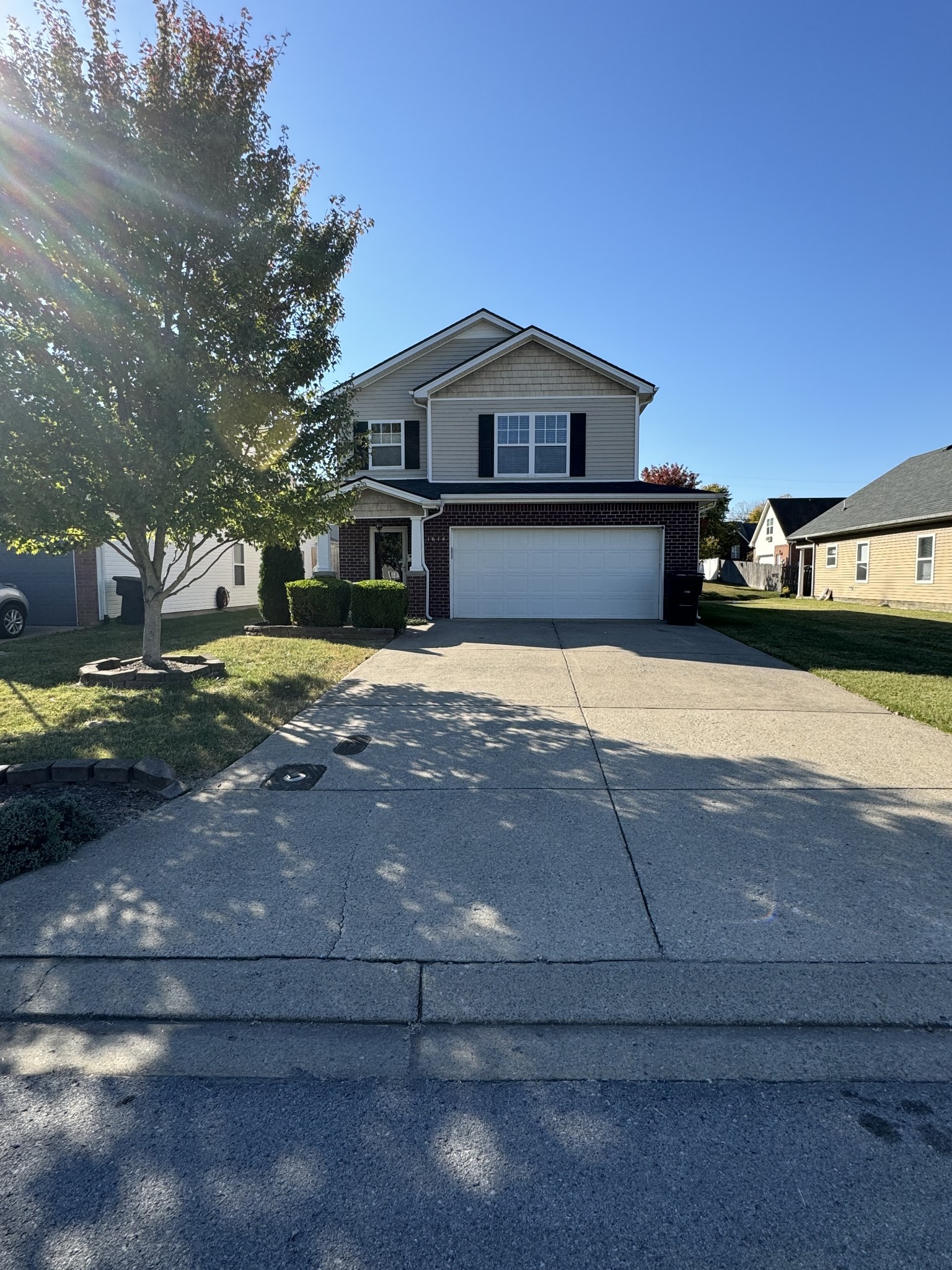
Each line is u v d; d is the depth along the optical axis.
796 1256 1.68
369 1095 2.21
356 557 15.23
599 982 2.73
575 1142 2.02
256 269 7.05
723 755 5.34
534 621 14.16
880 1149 1.99
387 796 4.51
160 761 4.79
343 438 8.60
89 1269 1.65
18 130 6.19
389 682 8.03
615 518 14.30
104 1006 2.62
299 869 3.57
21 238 6.45
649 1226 1.76
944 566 18.53
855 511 23.78
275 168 7.32
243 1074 2.31
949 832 3.98
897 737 5.82
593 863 3.62
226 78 6.93
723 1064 2.34
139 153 6.43
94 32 6.55
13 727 5.99
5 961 2.88
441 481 15.75
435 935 3.02
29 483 6.43
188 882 3.45
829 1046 2.43
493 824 4.10
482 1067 2.33
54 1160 1.96
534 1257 1.68
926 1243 1.71
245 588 20.91
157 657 8.21
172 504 7.00
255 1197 1.84
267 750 5.46
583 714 6.56
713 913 3.16
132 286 6.79
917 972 2.78
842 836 3.93
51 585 14.05
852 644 10.95
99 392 7.10
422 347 16.59
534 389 15.55
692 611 13.59
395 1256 1.68
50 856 3.63
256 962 2.86
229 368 7.29
